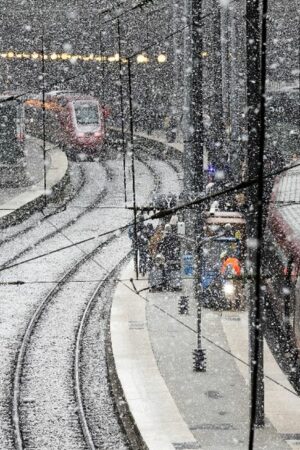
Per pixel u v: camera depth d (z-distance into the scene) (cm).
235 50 5169
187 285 4209
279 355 3050
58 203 6956
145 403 2669
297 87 6662
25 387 3053
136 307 3831
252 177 2495
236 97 5138
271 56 7862
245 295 3697
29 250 5275
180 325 3531
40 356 3400
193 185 3994
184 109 4022
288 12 7894
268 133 6475
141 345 3275
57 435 2623
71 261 4994
